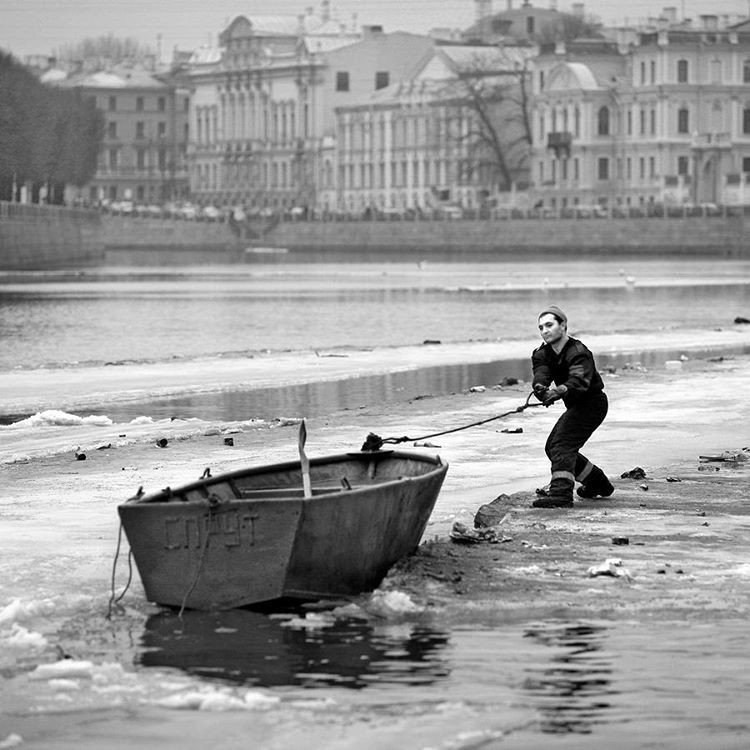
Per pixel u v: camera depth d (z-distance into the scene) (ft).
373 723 70.79
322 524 85.92
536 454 134.72
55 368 228.02
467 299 460.96
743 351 257.55
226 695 73.97
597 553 98.37
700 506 112.06
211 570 86.07
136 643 81.35
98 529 105.19
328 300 456.45
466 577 92.48
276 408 178.40
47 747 68.85
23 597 88.79
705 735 69.31
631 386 188.14
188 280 591.37
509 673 77.00
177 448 141.49
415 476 95.25
